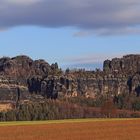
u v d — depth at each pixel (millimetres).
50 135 135250
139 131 148250
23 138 125250
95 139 119875
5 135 136250
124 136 127562
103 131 150125
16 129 166500
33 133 144250
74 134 138375
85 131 151625
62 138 124438
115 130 154625
